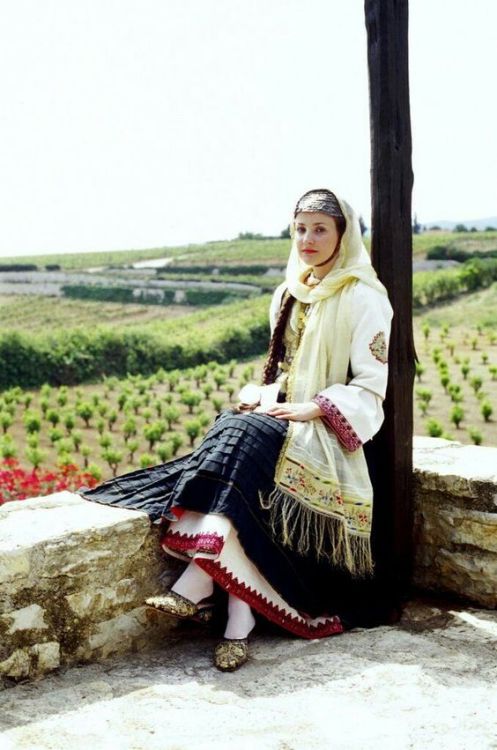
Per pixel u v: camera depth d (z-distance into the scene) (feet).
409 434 10.22
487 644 8.93
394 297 9.80
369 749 6.82
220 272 173.99
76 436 43.86
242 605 8.81
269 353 10.30
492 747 6.82
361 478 9.20
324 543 9.20
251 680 8.21
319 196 9.34
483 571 9.99
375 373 9.14
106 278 145.48
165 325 98.78
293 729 7.18
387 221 9.69
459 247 129.80
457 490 10.08
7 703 7.77
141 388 61.36
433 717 7.30
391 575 10.28
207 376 66.95
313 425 8.97
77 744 6.98
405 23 9.50
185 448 45.24
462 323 67.15
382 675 8.13
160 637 9.37
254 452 8.61
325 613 9.39
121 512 9.12
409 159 9.74
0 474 26.66
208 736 7.09
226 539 8.41
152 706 7.66
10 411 54.65
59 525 8.68
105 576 8.77
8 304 137.59
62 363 68.74
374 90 9.55
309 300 9.52
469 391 45.44
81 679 8.36
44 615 8.32
